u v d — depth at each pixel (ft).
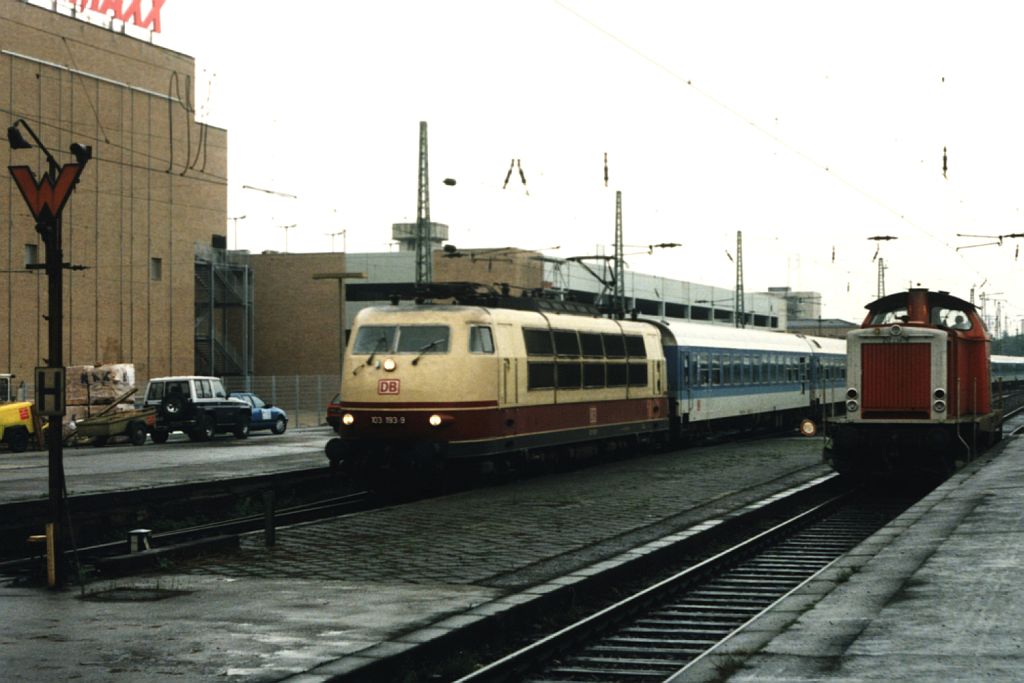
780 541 56.39
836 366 157.99
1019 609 31.37
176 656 28.58
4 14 161.48
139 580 39.81
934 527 47.67
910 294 76.23
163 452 106.93
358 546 47.29
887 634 28.84
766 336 132.26
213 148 206.59
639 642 35.06
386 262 226.58
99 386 140.46
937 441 71.36
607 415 86.89
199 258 206.28
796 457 93.04
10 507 57.88
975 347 78.07
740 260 177.37
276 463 90.12
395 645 29.45
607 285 133.08
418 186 124.88
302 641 30.14
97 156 178.19
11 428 118.93
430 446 67.72
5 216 163.63
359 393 69.82
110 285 181.27
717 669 26.17
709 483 72.43
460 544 47.67
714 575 46.70
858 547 43.93
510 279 216.74
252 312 227.40
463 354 69.21
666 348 103.86
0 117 160.97
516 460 74.74
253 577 40.27
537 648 31.81
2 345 163.53
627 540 48.75
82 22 175.42
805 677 24.89
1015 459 77.66
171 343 194.80
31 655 28.81
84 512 61.11
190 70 199.72
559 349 79.36
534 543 47.88
